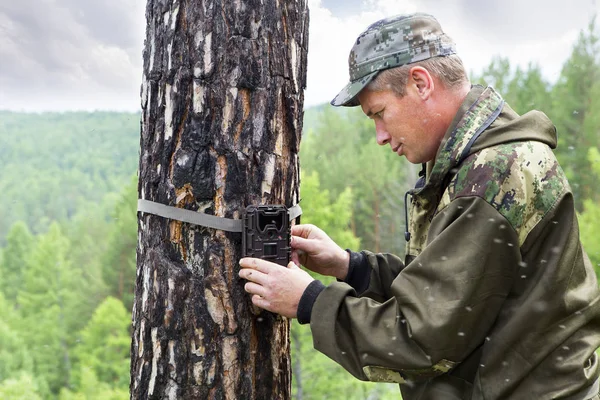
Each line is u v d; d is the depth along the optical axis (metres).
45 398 33.03
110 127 103.38
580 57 26.59
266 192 1.68
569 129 25.56
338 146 41.94
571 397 1.44
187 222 1.65
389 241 30.45
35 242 45.38
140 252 1.76
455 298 1.39
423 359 1.42
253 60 1.63
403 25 1.58
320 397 17.73
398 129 1.63
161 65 1.66
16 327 37.22
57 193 68.62
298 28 1.75
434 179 1.54
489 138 1.46
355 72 1.65
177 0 1.62
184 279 1.65
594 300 1.51
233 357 1.66
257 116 1.65
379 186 31.73
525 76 30.28
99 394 29.39
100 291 36.25
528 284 1.46
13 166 85.00
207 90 1.62
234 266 1.66
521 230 1.43
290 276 1.57
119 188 73.00
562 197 1.46
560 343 1.45
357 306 1.51
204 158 1.63
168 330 1.66
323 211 22.52
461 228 1.41
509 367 1.46
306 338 18.19
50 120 113.75
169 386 1.67
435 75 1.58
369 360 1.49
